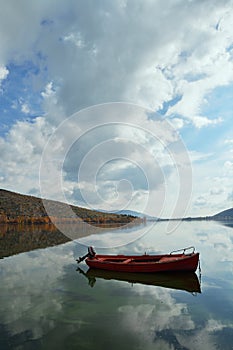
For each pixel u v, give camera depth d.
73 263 22.14
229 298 12.51
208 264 20.44
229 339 8.45
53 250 30.36
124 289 14.46
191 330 9.14
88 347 8.05
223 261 21.58
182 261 17.78
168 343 8.27
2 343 8.31
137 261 21.08
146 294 13.48
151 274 18.00
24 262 22.50
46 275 17.73
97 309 11.28
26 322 9.93
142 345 8.16
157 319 10.15
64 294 13.53
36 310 11.17
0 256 25.78
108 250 30.22
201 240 39.94
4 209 109.81
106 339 8.54
